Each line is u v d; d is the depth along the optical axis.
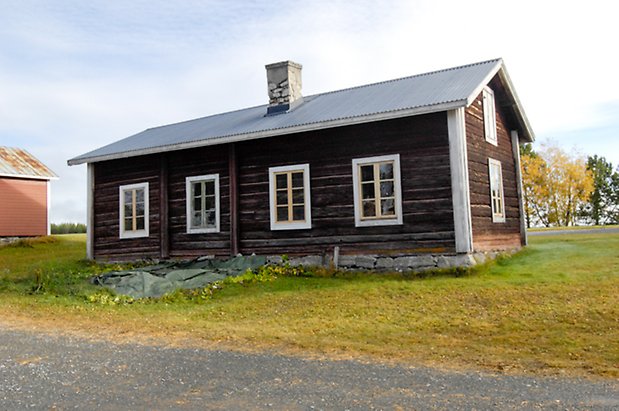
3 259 21.33
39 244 25.88
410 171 13.67
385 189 14.07
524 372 6.13
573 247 15.98
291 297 11.56
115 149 18.56
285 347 7.64
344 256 14.36
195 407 5.20
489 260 13.83
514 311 9.16
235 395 5.53
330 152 14.76
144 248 17.98
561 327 8.05
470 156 13.99
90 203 19.17
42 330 9.26
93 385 6.03
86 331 9.12
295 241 15.12
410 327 8.66
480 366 6.43
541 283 11.07
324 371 6.35
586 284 10.68
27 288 13.63
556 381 5.76
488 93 15.84
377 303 10.46
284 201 15.46
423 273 12.95
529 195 51.19
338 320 9.38
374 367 6.48
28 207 28.19
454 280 11.99
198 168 17.03
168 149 16.70
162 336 8.62
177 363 6.89
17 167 27.95
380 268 13.80
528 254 15.33
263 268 14.71
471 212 13.52
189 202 17.12
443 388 5.59
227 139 15.49
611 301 9.25
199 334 8.70
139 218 18.28
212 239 16.64
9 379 6.35
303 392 5.56
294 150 15.28
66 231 42.19
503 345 7.40
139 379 6.23
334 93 18.31
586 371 6.09
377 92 16.31
